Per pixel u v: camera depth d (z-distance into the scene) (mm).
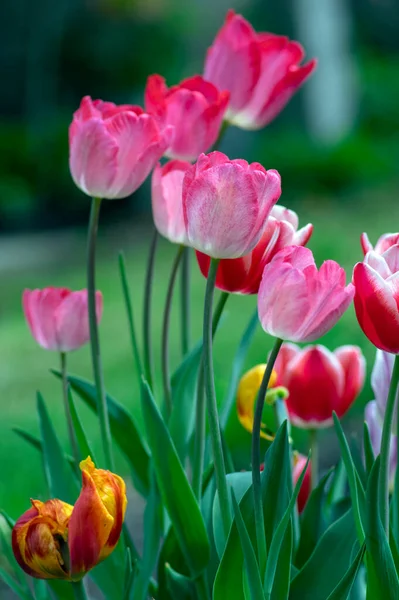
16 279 7910
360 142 13086
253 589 1367
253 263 1432
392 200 10453
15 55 13867
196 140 1575
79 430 1537
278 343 1388
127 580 1466
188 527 1466
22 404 4312
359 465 1524
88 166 1497
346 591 1363
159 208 1539
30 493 3082
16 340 5711
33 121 13320
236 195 1376
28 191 11961
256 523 1400
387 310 1357
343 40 14438
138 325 5605
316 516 1512
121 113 1496
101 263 8320
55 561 1377
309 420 1619
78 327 1580
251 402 1565
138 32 13516
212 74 1641
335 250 7219
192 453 1595
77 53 13492
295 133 13617
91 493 1363
